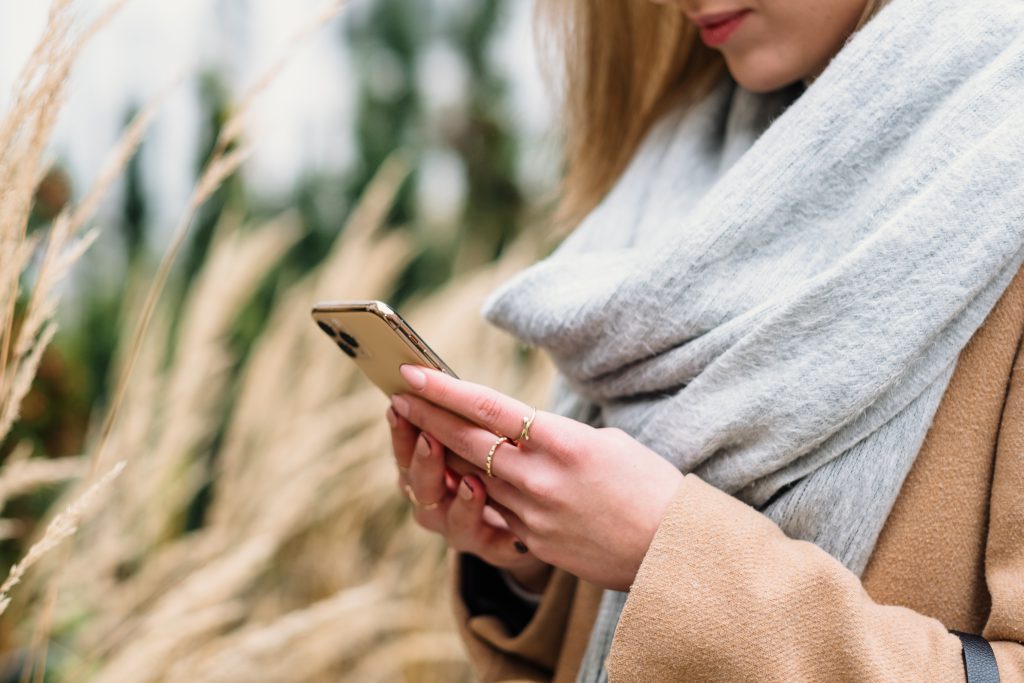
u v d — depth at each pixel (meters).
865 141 0.64
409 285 2.76
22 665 1.23
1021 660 0.54
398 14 2.69
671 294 0.67
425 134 2.74
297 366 1.98
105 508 1.46
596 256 0.76
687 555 0.57
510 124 2.74
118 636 1.10
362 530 1.95
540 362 2.01
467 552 0.89
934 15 0.65
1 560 1.30
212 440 1.89
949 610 0.62
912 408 0.61
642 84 0.99
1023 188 0.58
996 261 0.57
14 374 0.72
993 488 0.59
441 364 0.65
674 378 0.69
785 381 0.61
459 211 2.77
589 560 0.62
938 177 0.60
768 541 0.58
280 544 1.72
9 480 0.91
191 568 1.47
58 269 0.72
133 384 1.61
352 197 2.67
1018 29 0.62
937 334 0.59
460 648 1.73
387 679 1.74
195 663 1.15
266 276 2.52
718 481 0.65
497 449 0.64
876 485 0.61
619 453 0.61
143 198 2.05
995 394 0.60
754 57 0.74
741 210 0.67
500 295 0.76
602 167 1.04
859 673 0.53
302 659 1.53
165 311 1.78
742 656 0.55
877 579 0.63
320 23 0.83
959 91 0.62
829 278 0.60
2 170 0.67
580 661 0.79
